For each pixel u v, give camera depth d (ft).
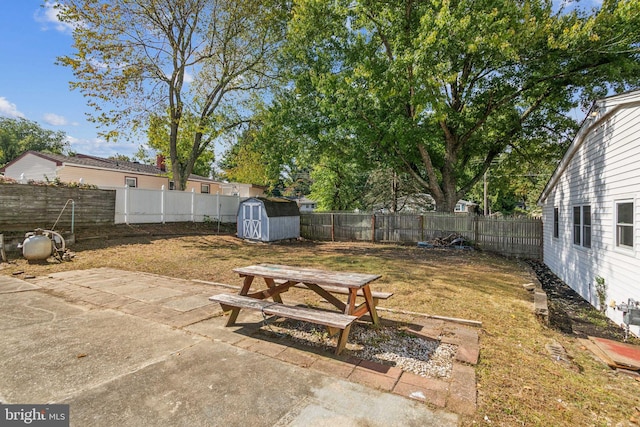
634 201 15.87
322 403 7.49
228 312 13.91
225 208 56.03
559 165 27.32
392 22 39.86
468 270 26.91
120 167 65.00
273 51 51.67
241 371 8.93
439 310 15.30
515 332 12.84
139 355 9.78
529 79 41.29
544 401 7.89
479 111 46.16
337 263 28.91
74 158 61.11
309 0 40.42
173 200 47.21
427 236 46.55
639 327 14.98
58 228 32.45
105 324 12.39
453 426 6.75
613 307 17.38
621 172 17.21
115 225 38.99
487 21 31.50
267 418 6.89
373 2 39.27
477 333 12.42
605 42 35.65
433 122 42.93
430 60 34.96
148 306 14.75
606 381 9.42
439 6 34.91
